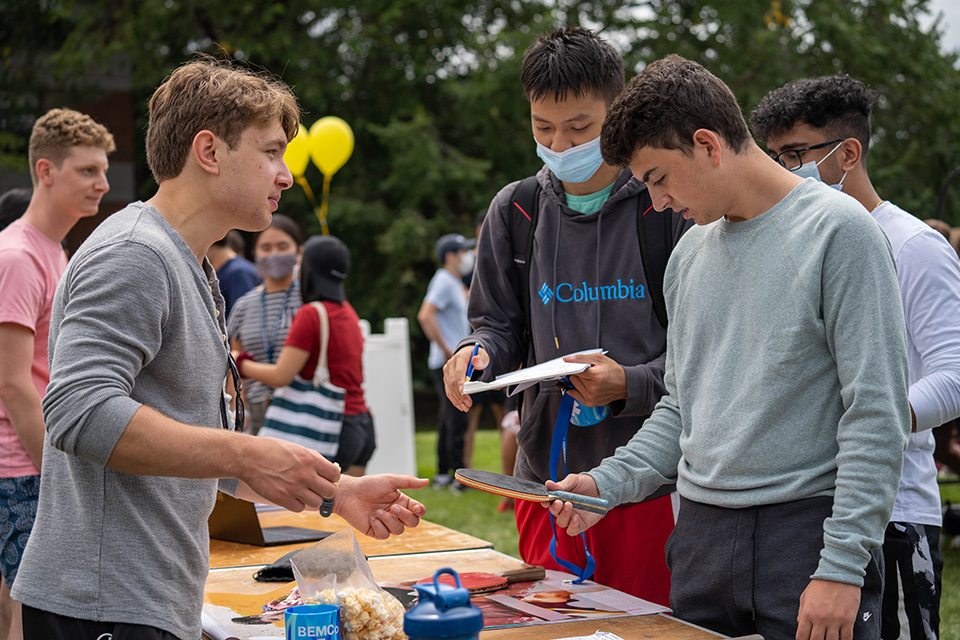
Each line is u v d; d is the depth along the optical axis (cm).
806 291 156
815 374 159
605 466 192
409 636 117
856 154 227
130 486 143
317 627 146
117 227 145
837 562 148
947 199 1490
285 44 1377
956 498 596
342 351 421
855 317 152
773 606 159
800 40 1472
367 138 1502
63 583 142
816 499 159
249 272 486
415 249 1398
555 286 229
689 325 178
